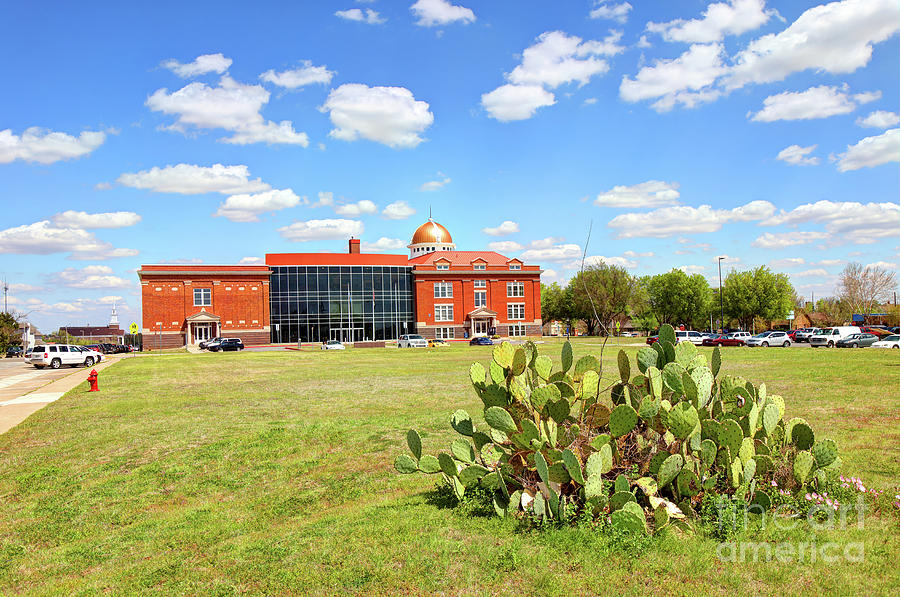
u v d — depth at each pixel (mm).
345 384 23469
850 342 44188
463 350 55656
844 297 85062
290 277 79438
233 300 76062
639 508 5457
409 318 85000
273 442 11969
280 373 30578
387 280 83812
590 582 4664
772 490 6078
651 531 5555
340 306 81312
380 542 5891
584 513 5766
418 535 5988
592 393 6672
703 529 5566
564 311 102125
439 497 7492
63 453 11852
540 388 6316
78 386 25828
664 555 5082
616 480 5805
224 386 24281
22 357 73250
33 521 7887
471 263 86500
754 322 88500
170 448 11859
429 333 84250
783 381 19188
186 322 73375
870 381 18531
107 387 25047
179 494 8844
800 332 60812
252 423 14375
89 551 6680
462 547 5566
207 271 75000
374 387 21922
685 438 5980
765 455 6246
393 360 39938
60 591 5586
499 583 4785
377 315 83000
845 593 4352
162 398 20469
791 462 6430
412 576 5012
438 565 5191
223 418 15406
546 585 4648
